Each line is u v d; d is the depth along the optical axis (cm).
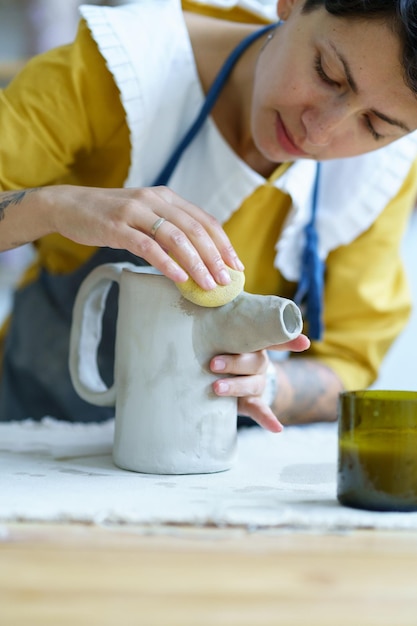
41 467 90
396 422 73
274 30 108
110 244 88
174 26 113
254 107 105
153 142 113
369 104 92
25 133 106
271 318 84
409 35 84
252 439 109
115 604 51
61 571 57
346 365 133
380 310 136
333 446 106
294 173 120
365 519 69
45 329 133
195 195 118
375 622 50
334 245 130
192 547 63
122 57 105
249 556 61
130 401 90
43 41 225
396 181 128
